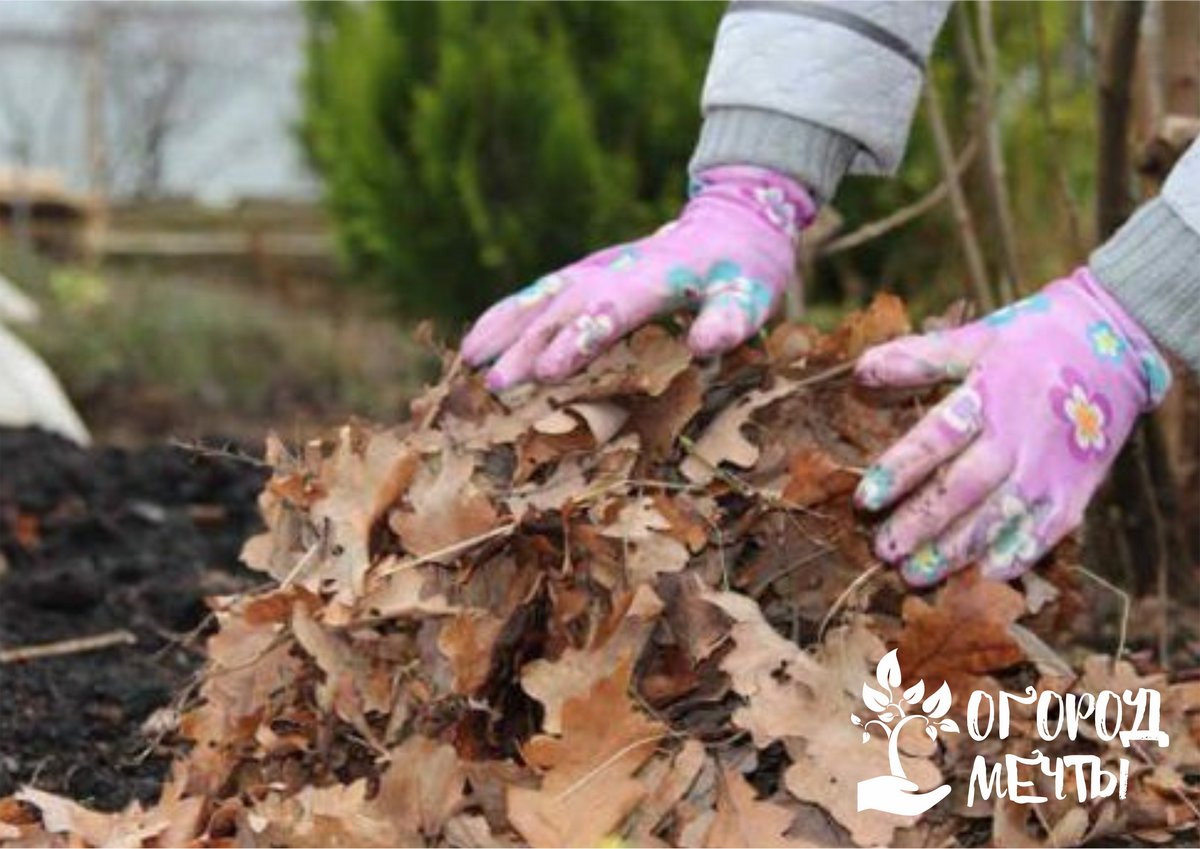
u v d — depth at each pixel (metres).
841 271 4.27
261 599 1.57
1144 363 1.57
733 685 1.49
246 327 7.35
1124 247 1.58
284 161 13.35
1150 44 2.54
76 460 3.64
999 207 2.45
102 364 6.74
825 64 1.66
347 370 7.12
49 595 2.62
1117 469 2.39
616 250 1.65
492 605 1.54
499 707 1.58
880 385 1.58
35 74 12.49
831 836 1.47
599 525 1.52
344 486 1.55
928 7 1.71
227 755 1.63
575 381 1.60
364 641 1.55
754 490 1.59
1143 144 2.31
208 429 6.37
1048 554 1.79
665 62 5.22
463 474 1.54
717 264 1.62
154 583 2.78
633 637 1.49
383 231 5.58
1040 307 1.58
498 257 5.36
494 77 5.28
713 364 1.67
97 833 1.59
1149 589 2.46
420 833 1.47
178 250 9.79
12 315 6.75
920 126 3.94
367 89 5.61
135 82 12.72
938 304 3.62
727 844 1.42
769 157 1.67
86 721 2.15
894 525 1.53
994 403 1.52
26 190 9.99
